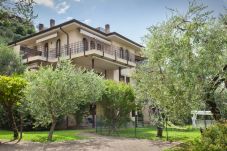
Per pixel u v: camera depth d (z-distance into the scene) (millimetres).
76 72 16578
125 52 34844
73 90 15344
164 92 10648
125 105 20031
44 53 31109
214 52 9672
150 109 18141
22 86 14609
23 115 17891
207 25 10359
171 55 9953
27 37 31234
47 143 13766
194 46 10055
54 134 17672
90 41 29938
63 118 23531
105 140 15422
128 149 12438
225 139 7879
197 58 9695
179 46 10047
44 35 30594
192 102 9664
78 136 16906
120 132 20688
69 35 29469
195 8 10805
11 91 14266
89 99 18000
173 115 10602
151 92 12430
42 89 14773
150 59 12102
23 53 30000
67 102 15281
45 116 15844
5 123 21125
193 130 22672
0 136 16125
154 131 21875
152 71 12945
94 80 18297
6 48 25984
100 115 20781
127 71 34750
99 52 26891
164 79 10781
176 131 22250
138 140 15883
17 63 25734
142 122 27672
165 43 10305
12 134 17281
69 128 24125
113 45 32562
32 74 16297
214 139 8164
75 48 28578
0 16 7441
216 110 10328
